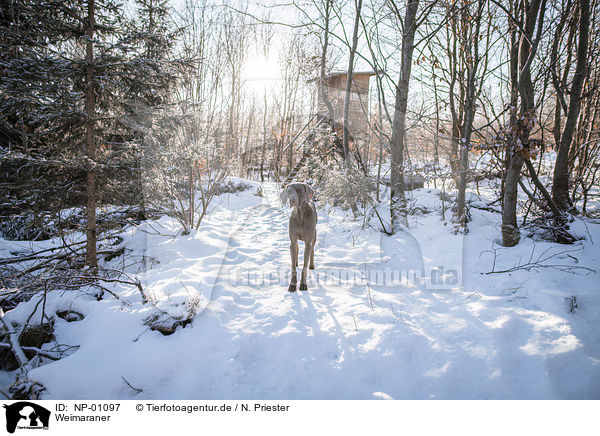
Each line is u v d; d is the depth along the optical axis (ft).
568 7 17.67
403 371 9.00
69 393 8.73
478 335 9.80
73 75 13.17
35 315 11.80
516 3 17.66
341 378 8.90
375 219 23.94
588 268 12.50
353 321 11.29
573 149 21.52
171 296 12.40
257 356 10.03
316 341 10.36
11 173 14.76
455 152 24.59
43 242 20.15
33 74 12.23
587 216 18.03
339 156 28.99
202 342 10.23
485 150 17.74
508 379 8.30
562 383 7.98
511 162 15.79
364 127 33.99
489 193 27.30
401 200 21.63
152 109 15.43
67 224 15.05
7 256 17.07
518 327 9.92
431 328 10.54
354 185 23.53
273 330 11.08
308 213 13.98
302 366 9.39
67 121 13.17
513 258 14.76
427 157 30.91
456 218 19.75
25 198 13.46
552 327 9.71
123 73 13.61
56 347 10.55
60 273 14.02
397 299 12.81
